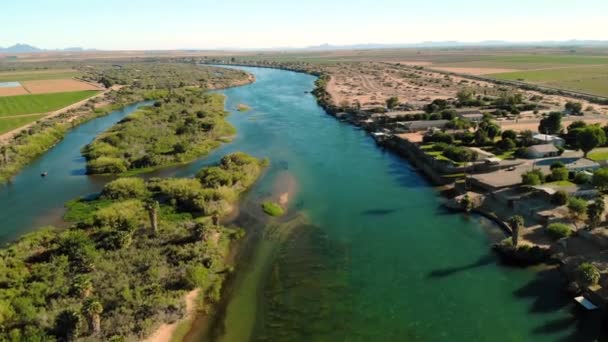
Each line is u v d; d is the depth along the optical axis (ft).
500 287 177.99
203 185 285.84
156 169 341.62
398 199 274.16
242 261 204.03
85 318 144.97
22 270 183.93
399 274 190.39
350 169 337.52
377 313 165.17
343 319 162.30
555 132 374.63
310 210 260.01
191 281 173.37
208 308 168.86
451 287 179.73
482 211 247.50
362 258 204.64
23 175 337.52
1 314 149.07
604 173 238.27
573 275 176.65
